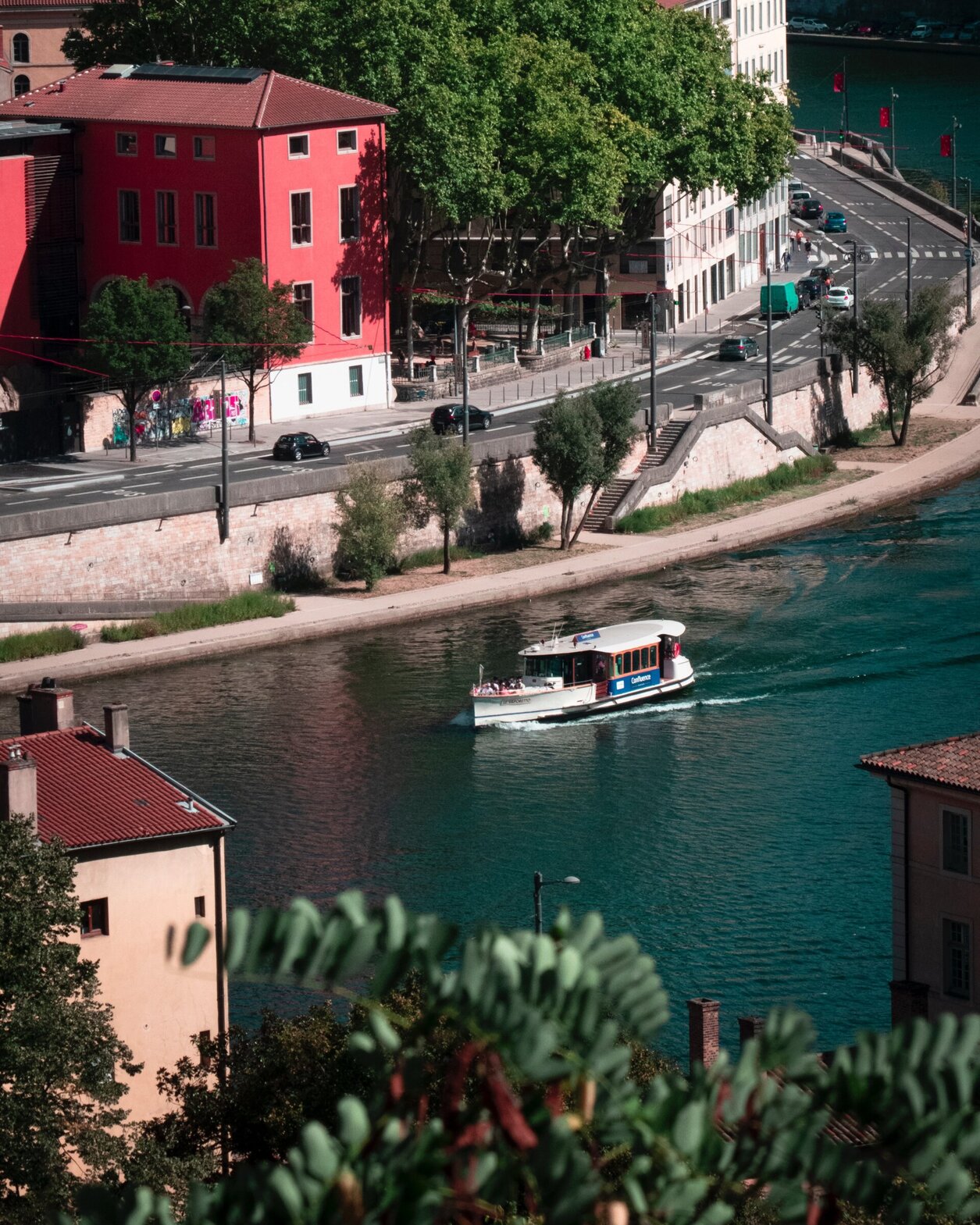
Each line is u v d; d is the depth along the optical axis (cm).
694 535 19300
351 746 13675
